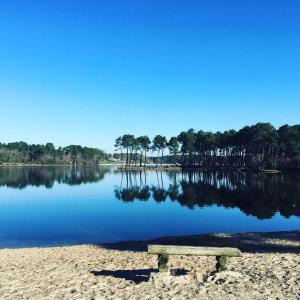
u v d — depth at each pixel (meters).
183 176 116.12
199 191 66.06
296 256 15.95
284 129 134.50
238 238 26.00
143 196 61.12
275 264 13.84
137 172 153.38
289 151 132.75
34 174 137.62
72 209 46.84
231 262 14.30
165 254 11.75
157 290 10.44
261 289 10.29
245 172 128.25
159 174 132.50
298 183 77.19
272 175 107.50
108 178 112.75
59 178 114.31
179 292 10.18
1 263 17.41
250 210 42.97
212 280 11.15
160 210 44.47
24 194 67.38
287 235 26.77
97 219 38.56
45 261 17.80
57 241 28.25
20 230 32.88
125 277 12.52
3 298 10.39
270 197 54.62
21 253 21.45
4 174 135.25
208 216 39.22
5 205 51.66
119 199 57.50
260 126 136.75
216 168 163.38
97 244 24.86
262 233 27.88
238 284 10.72
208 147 173.38
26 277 13.09
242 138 143.38
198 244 24.33
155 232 31.27
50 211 45.22
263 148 141.00
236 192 62.44
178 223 35.28
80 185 87.62
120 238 29.09
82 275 13.13
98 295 10.30
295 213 40.28
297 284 10.78
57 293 10.74
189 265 14.58
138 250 21.81
